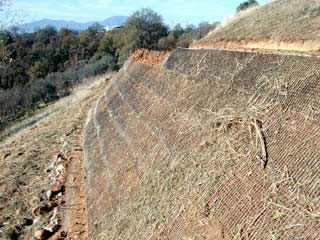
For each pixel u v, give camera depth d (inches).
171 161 343.6
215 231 243.8
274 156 249.3
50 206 518.9
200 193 279.7
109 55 1984.5
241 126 291.7
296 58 306.0
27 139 890.1
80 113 1021.2
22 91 1633.9
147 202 334.6
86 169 590.2
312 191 210.7
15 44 2049.7
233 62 384.2
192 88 422.3
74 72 1827.0
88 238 407.8
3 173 666.2
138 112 528.1
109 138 573.3
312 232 192.9
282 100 279.9
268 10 676.1
